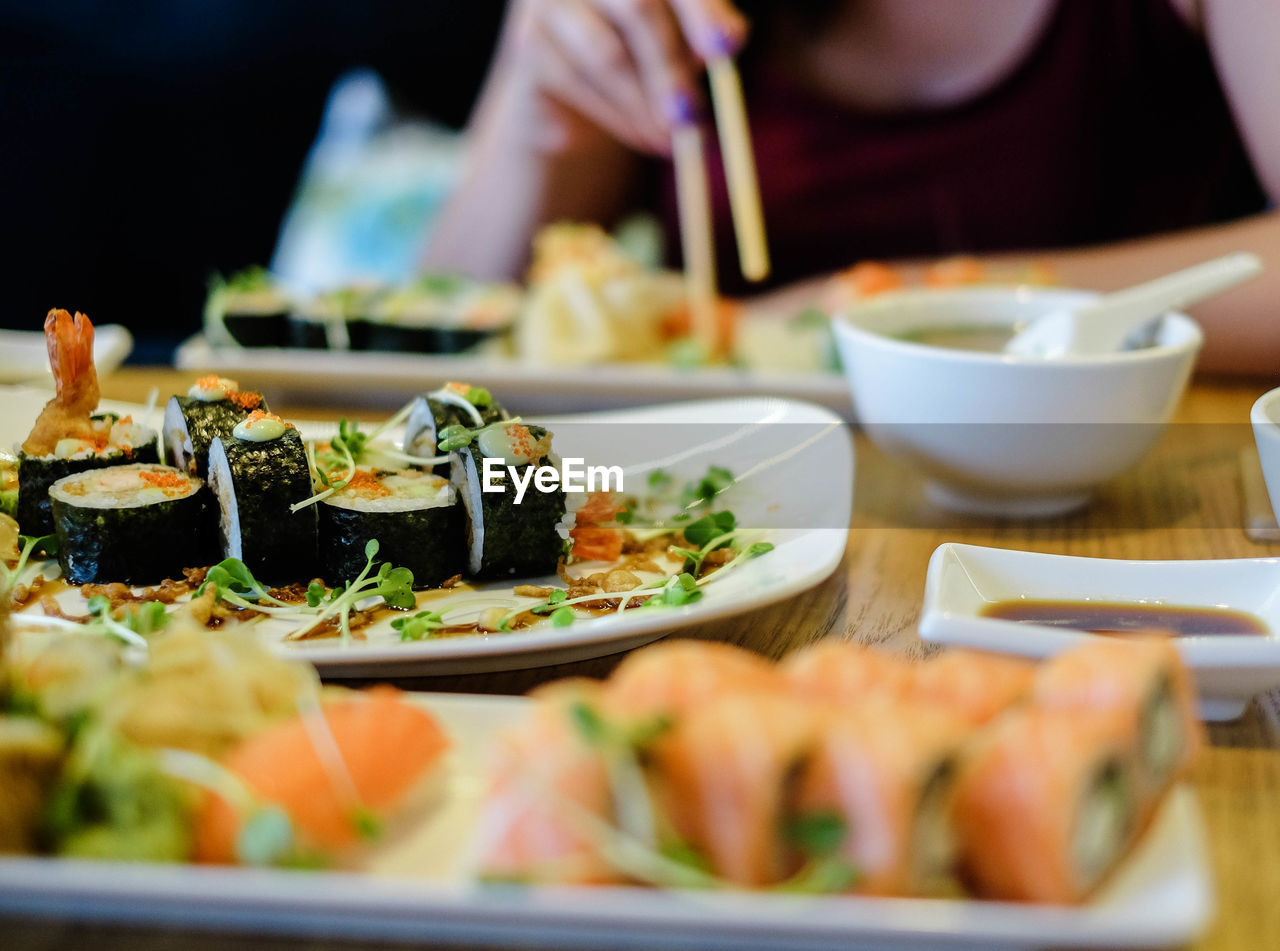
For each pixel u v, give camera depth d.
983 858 0.36
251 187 1.30
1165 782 0.38
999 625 0.43
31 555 0.54
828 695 0.38
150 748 0.38
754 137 1.14
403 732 0.39
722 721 0.36
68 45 1.25
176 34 1.24
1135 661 0.38
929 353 0.56
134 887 0.35
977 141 1.11
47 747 0.38
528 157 1.19
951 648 0.48
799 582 0.48
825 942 0.34
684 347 0.81
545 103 1.17
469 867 0.38
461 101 1.25
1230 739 0.44
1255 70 1.01
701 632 0.50
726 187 1.16
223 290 0.86
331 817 0.38
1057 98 1.08
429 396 0.57
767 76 1.13
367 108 1.27
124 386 0.72
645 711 0.37
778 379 0.71
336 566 0.52
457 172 1.26
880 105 1.12
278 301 0.86
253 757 0.38
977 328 0.64
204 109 1.27
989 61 1.08
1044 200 1.11
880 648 0.49
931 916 0.33
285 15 1.23
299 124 1.28
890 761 0.34
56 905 0.36
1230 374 0.79
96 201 1.29
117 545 0.52
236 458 0.51
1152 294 0.59
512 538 0.52
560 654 0.46
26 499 0.54
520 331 0.88
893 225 1.15
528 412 0.73
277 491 0.52
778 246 1.17
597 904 0.34
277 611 0.49
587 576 0.53
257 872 0.36
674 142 1.15
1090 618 0.47
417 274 1.18
